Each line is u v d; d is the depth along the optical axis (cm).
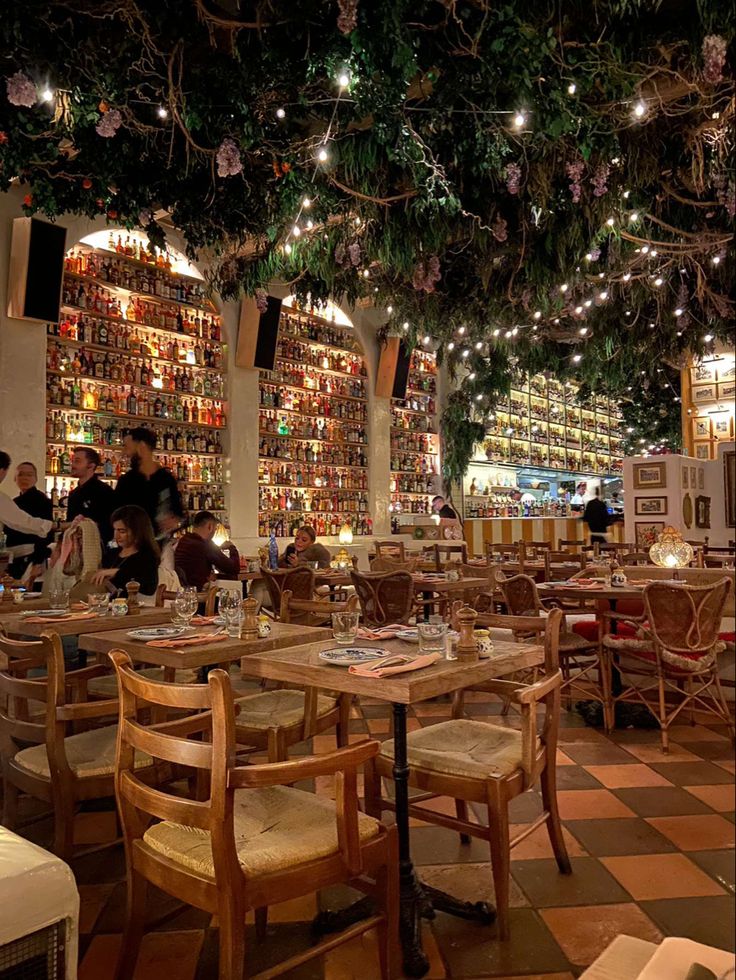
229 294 784
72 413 760
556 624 261
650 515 1134
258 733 271
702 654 412
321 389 1080
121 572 425
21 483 588
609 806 322
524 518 1366
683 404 1455
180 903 242
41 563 575
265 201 525
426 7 378
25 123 386
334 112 418
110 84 375
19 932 123
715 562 725
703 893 243
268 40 385
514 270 709
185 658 263
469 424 1288
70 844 234
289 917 234
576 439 1744
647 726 453
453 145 480
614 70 445
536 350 1148
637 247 740
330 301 1073
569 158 530
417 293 862
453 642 249
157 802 169
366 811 244
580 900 240
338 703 305
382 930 188
